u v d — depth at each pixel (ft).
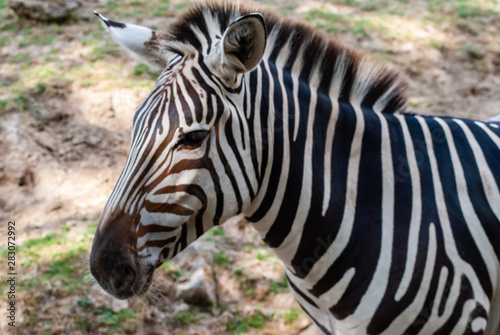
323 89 6.43
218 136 5.40
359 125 6.34
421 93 17.92
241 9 6.21
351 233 6.16
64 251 11.27
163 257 5.68
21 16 19.31
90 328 9.92
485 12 22.82
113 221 5.37
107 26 6.12
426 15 22.18
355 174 6.25
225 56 5.22
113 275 5.36
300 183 6.06
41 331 9.68
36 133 14.15
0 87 15.58
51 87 15.57
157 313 10.49
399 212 6.17
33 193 12.94
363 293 6.18
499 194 6.41
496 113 17.25
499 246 6.34
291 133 6.01
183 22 5.78
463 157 6.47
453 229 6.12
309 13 21.09
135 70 16.74
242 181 5.65
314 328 10.62
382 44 19.81
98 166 13.73
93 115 15.07
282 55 6.34
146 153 5.29
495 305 6.59
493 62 19.79
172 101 5.33
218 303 11.14
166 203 5.34
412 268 6.05
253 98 5.74
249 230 12.89
